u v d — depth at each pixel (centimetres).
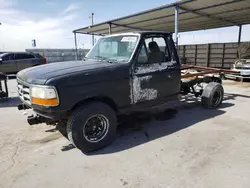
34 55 1403
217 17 1145
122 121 443
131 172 255
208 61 1505
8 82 1105
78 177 247
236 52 1334
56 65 329
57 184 234
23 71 331
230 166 264
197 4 854
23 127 411
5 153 305
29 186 231
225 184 229
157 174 250
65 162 280
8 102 631
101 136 316
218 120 441
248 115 475
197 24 1384
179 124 421
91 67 301
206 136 358
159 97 387
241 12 1020
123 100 330
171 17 1127
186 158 286
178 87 430
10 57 1300
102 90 300
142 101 357
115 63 331
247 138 348
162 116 475
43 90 258
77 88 274
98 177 246
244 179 238
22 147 324
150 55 360
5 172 257
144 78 351
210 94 512
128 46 353
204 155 293
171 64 400
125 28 1480
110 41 384
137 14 1023
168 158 287
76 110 288
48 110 261
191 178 241
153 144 331
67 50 2427
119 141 344
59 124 410
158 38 378
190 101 610
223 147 316
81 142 293
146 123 431
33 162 280
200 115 479
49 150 314
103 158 289
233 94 711
